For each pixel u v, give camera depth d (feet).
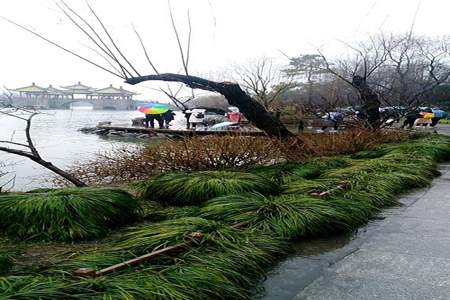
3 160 47.26
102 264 10.76
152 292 9.03
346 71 64.18
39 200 15.78
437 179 28.09
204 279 10.05
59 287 8.77
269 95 62.08
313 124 63.67
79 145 71.46
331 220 15.72
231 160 28.14
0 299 8.11
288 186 21.98
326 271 12.13
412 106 60.34
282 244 13.69
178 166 28.45
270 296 10.46
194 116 102.27
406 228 16.60
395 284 11.21
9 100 35.96
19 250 13.41
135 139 87.97
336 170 26.48
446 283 11.28
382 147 40.24
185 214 16.99
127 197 17.49
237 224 14.80
